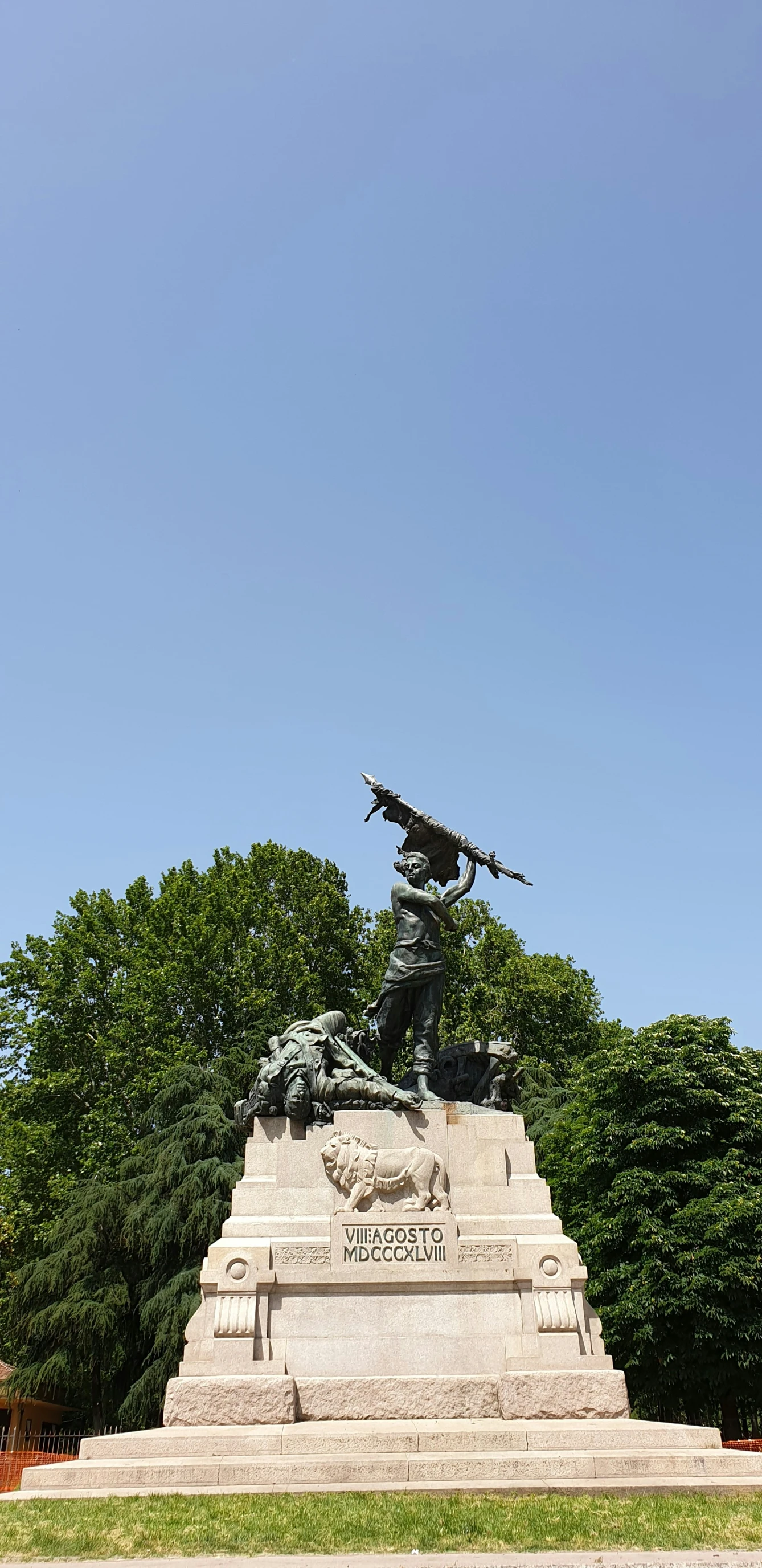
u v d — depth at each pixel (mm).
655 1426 13312
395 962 18656
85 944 44875
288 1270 15141
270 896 46781
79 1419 41438
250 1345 14484
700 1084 28781
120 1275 34531
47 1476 11766
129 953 44500
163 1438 12828
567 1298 15055
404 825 20406
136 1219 33906
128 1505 10781
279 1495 11133
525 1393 14078
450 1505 10664
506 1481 11578
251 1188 15992
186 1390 13961
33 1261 36531
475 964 50844
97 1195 35062
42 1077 42688
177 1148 35000
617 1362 27891
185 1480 11742
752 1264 25109
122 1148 39375
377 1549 9367
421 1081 17594
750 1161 28359
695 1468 11883
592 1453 12273
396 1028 18594
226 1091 37281
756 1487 11406
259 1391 13930
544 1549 9352
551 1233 15695
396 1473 11758
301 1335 14781
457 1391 14273
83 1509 10656
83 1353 33531
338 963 46281
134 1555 9234
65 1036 43688
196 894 45562
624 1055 30312
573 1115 34656
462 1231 15656
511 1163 16312
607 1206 28906
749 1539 9586
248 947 44219
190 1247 33719
